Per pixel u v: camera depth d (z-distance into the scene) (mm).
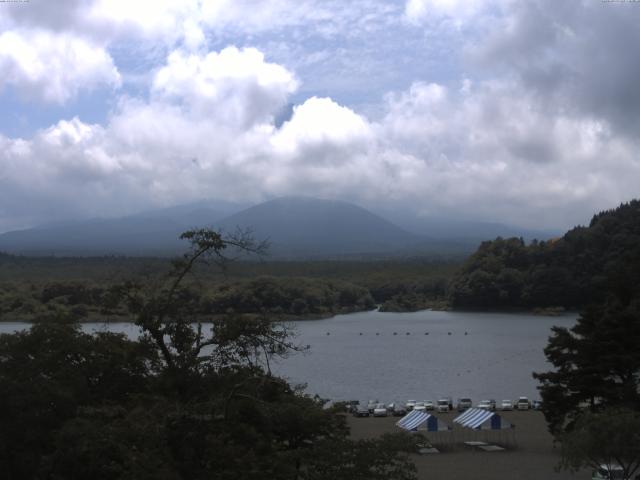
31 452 34500
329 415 34406
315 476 27438
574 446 40125
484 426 67438
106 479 30844
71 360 39969
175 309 33125
